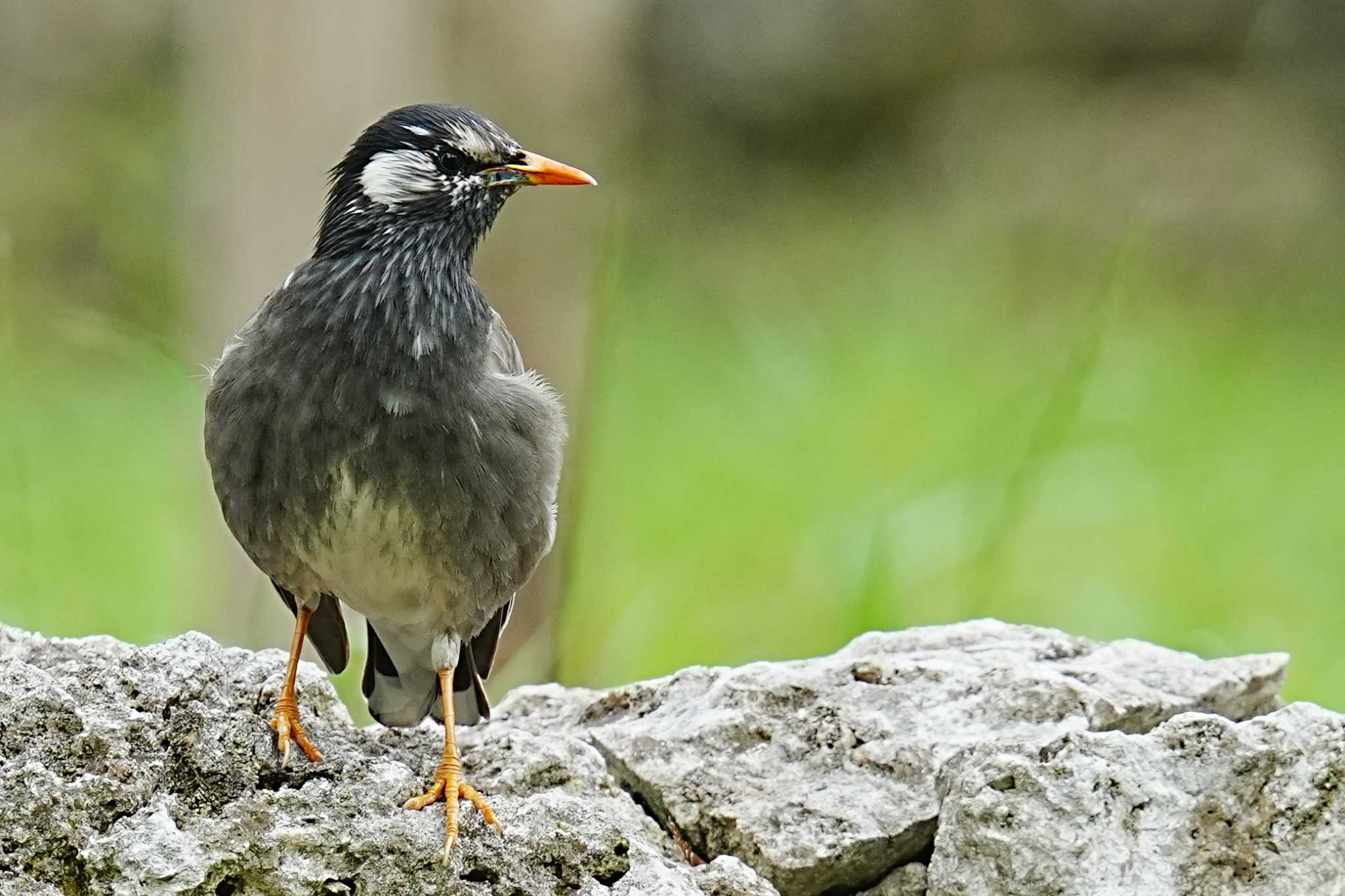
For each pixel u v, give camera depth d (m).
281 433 7.31
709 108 23.58
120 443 16.34
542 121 12.94
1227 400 18.64
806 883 7.05
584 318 12.94
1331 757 6.52
